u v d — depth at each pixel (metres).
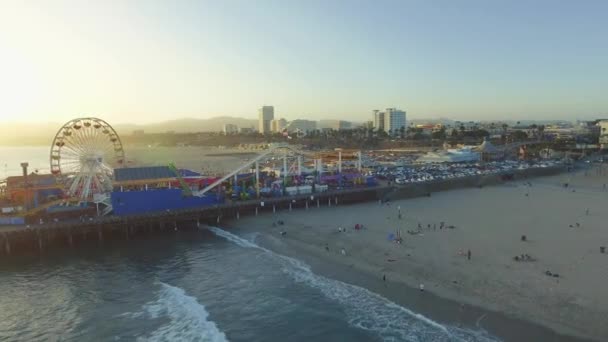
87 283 57.00
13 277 59.88
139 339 41.59
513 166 180.50
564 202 105.56
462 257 59.12
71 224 77.00
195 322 44.59
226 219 94.19
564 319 40.03
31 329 44.38
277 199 102.38
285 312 45.97
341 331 41.16
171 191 91.88
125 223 81.69
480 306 43.75
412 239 69.88
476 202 107.94
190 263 64.12
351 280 53.66
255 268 60.53
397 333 39.88
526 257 57.75
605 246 63.03
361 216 92.00
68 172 95.31
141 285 55.78
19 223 77.88
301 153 123.44
